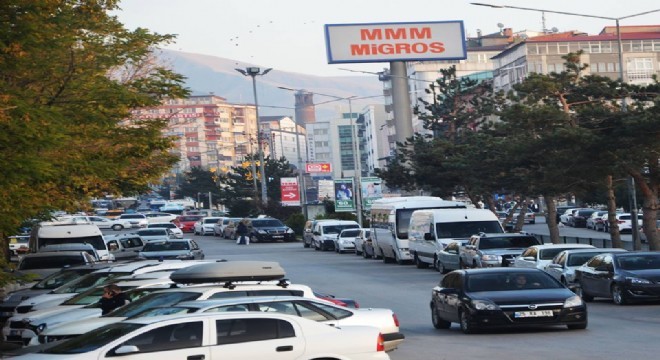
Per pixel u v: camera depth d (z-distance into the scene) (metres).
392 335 21.27
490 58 193.75
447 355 23.66
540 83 61.47
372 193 91.44
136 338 15.02
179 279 20.83
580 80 63.28
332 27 95.56
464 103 98.56
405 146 90.19
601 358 22.03
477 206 85.38
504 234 49.94
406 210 65.69
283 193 123.12
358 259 73.44
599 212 103.31
